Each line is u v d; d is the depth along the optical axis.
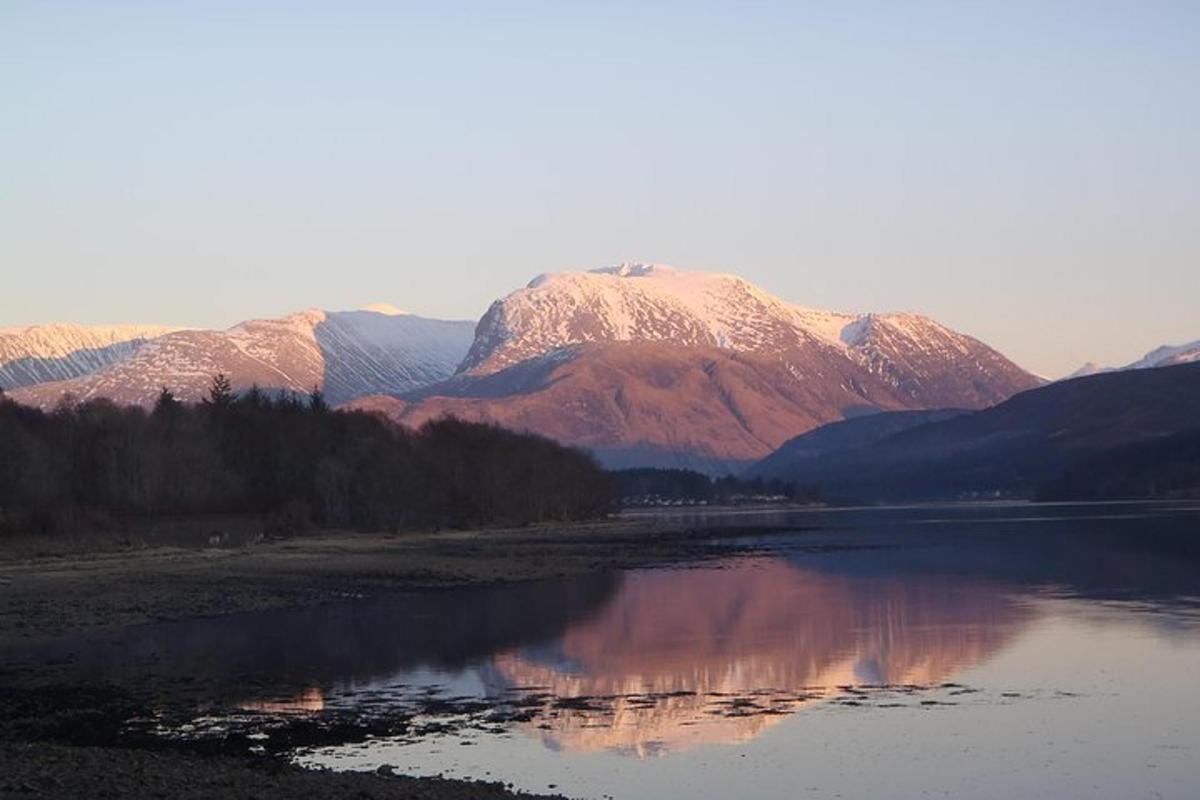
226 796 31.17
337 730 42.19
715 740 40.91
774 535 192.75
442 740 40.81
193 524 160.75
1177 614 71.38
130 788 31.92
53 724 43.12
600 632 68.00
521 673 53.97
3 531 136.62
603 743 40.41
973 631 65.19
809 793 34.91
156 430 174.25
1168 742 40.25
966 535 173.75
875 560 124.00
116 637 66.88
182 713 45.06
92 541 139.38
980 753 39.06
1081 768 37.31
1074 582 92.88
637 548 156.00
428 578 106.88
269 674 53.78
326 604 84.44
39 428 169.62
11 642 65.06
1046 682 50.44
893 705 46.25
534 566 122.31
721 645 62.06
